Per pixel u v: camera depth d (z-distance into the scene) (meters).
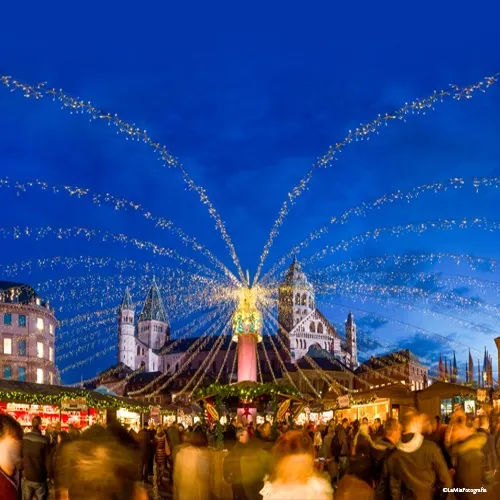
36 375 88.25
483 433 10.41
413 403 35.53
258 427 14.02
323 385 133.75
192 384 146.25
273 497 5.93
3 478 6.00
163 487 21.70
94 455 5.96
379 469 10.38
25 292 90.81
